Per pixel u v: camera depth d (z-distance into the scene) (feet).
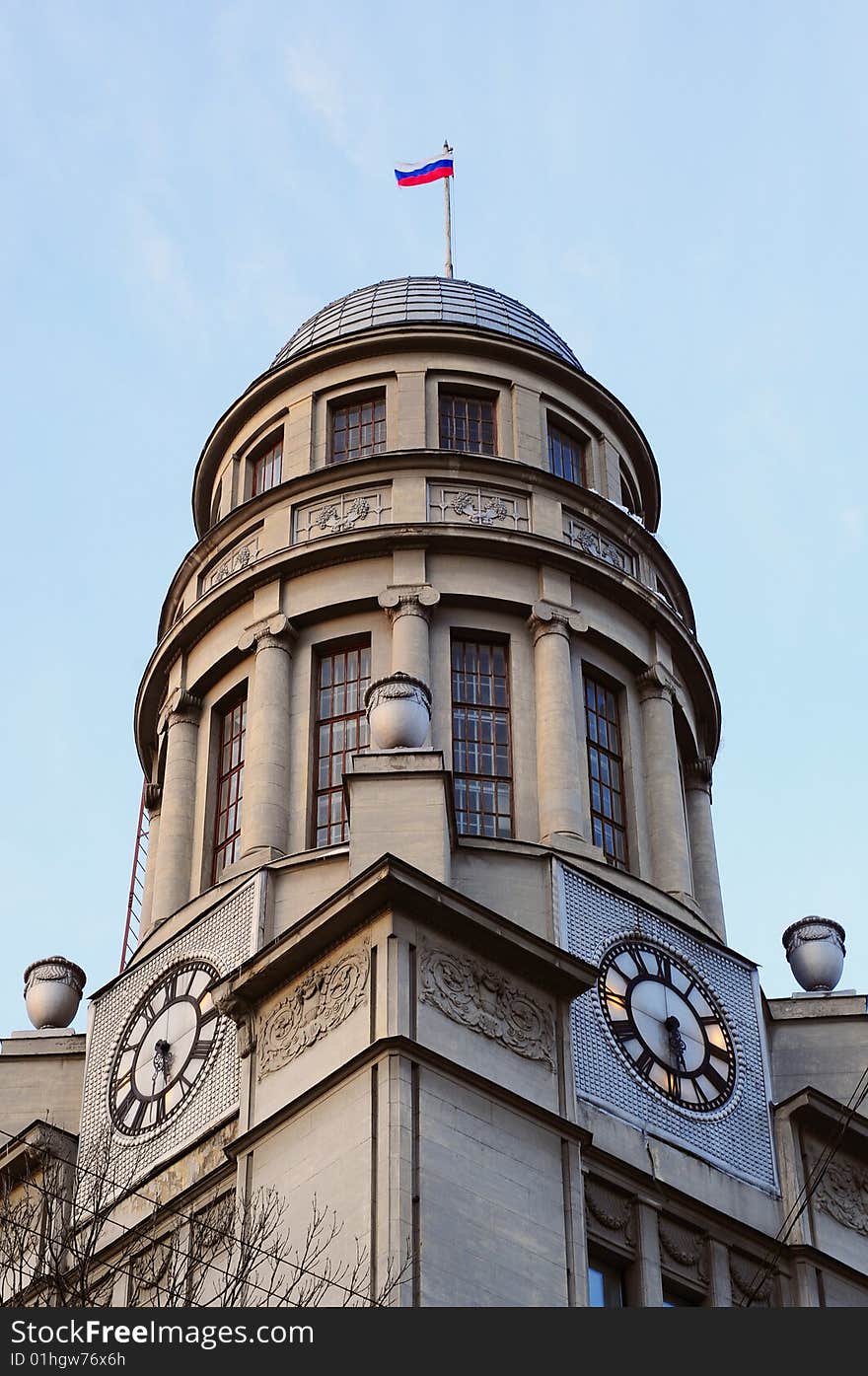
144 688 165.07
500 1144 115.14
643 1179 124.06
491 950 122.42
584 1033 128.47
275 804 145.59
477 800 145.59
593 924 134.62
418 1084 113.39
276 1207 114.32
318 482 160.86
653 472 179.52
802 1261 127.75
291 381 172.14
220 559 164.76
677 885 148.25
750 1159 131.44
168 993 137.90
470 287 185.26
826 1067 142.20
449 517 157.17
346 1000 118.93
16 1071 144.87
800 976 150.10
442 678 149.59
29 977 153.79
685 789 164.96
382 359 170.40
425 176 204.54
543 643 152.05
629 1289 120.57
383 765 129.49
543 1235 113.60
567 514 160.97
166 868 151.12
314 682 152.05
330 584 154.61
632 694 156.87
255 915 134.31
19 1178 135.44
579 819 144.25
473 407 169.58
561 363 172.35
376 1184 109.60
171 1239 122.42
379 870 119.03
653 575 165.89
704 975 138.31
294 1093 118.83
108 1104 136.56
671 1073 131.34
